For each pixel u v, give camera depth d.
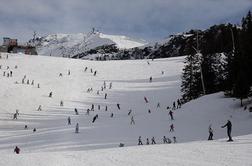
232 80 54.84
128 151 26.03
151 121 52.34
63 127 53.47
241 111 47.56
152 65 110.12
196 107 55.06
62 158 23.78
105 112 69.81
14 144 43.28
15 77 92.44
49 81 91.62
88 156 24.28
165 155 23.44
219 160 20.69
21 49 145.38
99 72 102.19
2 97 77.25
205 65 69.94
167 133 42.59
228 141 27.53
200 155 22.64
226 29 87.69
